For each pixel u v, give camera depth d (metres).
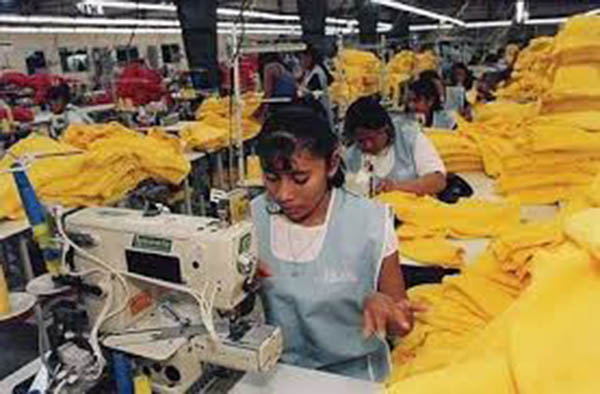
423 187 2.80
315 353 1.53
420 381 0.67
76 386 1.15
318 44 8.41
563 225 0.80
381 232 1.48
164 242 1.21
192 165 4.11
